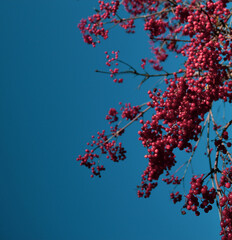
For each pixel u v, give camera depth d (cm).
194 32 603
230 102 567
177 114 562
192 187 541
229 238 483
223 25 611
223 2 617
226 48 571
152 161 579
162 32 809
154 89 601
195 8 647
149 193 662
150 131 594
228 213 494
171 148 571
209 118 673
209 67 547
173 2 762
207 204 532
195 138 573
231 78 592
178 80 561
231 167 601
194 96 548
